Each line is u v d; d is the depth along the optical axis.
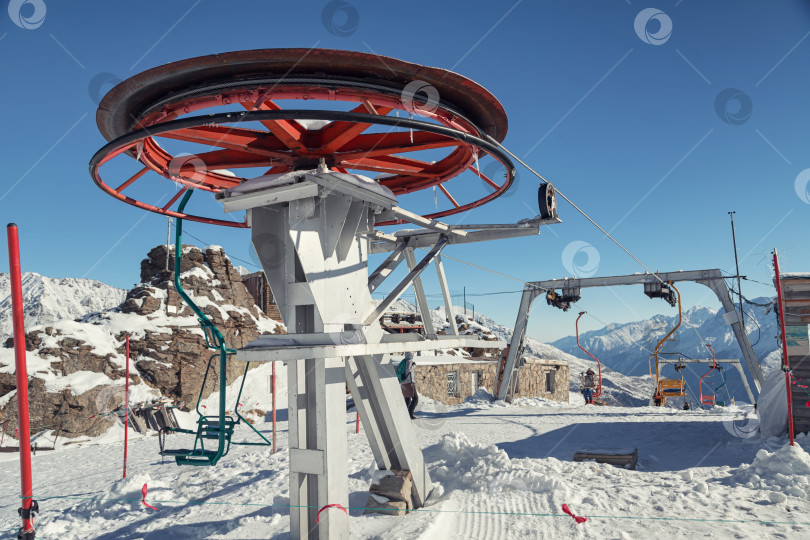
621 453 7.50
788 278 8.66
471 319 31.91
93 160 4.22
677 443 9.02
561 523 4.96
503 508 5.49
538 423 12.25
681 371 18.41
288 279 4.63
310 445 4.61
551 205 5.75
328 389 4.43
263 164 5.25
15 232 3.10
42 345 18.84
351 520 5.12
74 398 17.41
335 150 4.84
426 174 6.08
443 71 3.59
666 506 5.37
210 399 20.94
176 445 13.49
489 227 6.00
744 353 14.91
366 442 9.83
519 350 18.86
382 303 5.11
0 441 16.12
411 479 5.61
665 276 16.33
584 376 23.62
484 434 10.77
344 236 4.75
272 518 5.34
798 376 8.38
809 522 4.72
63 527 6.07
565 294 18.27
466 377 26.27
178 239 4.91
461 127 4.30
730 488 5.98
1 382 17.39
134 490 7.36
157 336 21.19
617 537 4.54
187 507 6.29
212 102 3.62
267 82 3.42
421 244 6.44
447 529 4.92
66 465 12.12
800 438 7.88
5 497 8.98
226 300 24.66
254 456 9.38
